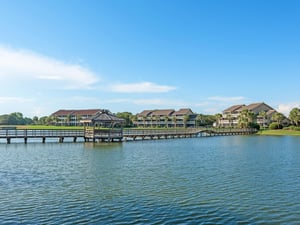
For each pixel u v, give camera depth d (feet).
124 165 97.09
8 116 599.57
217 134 310.45
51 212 49.08
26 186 66.74
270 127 377.71
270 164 101.04
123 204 53.31
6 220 45.55
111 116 194.39
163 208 51.16
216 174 81.56
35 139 224.53
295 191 62.90
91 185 67.72
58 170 87.04
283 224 44.37
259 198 57.41
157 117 551.18
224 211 49.75
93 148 151.33
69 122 526.98
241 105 520.42
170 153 133.69
